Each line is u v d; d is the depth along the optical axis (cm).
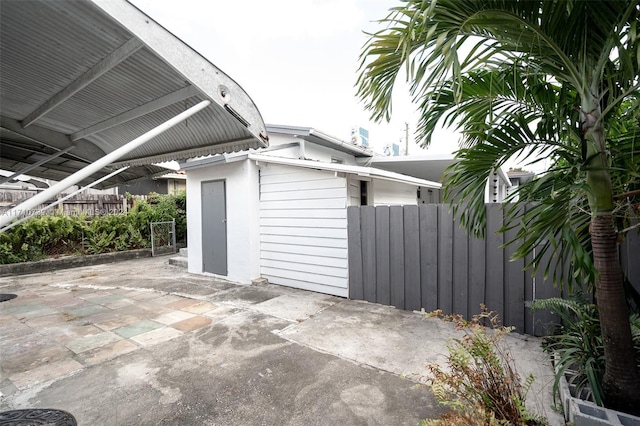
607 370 186
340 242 504
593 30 165
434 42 173
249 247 606
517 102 232
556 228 192
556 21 161
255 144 310
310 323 386
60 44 191
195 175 711
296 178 559
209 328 375
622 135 195
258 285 592
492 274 366
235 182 625
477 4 159
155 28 176
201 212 702
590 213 190
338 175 497
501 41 179
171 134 346
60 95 247
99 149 412
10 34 181
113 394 243
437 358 291
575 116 204
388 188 692
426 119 266
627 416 169
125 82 235
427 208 412
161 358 301
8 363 294
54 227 820
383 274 457
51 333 365
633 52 151
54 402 234
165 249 1048
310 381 257
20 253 757
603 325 184
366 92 228
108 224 928
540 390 234
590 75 177
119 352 314
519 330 347
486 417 161
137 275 707
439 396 179
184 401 234
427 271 414
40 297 525
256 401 232
